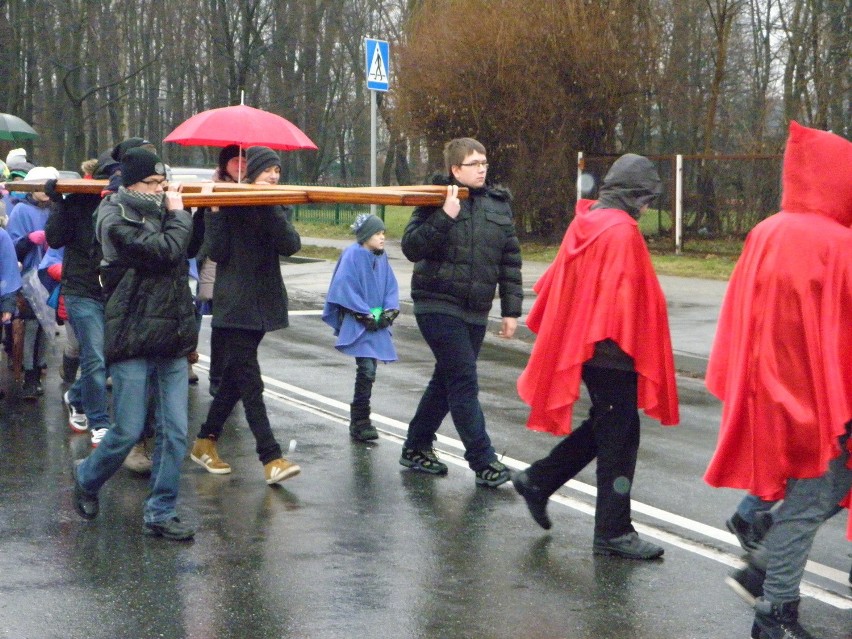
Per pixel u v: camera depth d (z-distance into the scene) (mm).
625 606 4695
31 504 6207
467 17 23719
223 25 46781
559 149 23547
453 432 8125
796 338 4148
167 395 5574
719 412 8867
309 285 18141
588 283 5117
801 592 4863
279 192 5762
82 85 54312
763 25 31969
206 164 61156
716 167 21359
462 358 6461
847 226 4289
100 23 49812
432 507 6172
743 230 21188
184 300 5527
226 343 6539
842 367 4113
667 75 24766
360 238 7734
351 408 7863
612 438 5254
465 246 6371
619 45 23594
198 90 55188
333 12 51656
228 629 4434
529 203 23906
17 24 47531
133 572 5094
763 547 4395
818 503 4199
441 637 4359
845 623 4531
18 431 8039
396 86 24938
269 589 4879
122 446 5617
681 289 16391
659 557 5309
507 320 6523
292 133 7957
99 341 7445
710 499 6301
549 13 23172
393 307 7828
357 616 4574
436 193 6156
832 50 26531
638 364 5094
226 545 5504
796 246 4156
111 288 5473
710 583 4980
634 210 5242
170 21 52656
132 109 59219
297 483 6676
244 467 7062
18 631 4391
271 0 50125
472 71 23516
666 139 29172
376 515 6020
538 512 5574
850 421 4160
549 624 4492
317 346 12234
